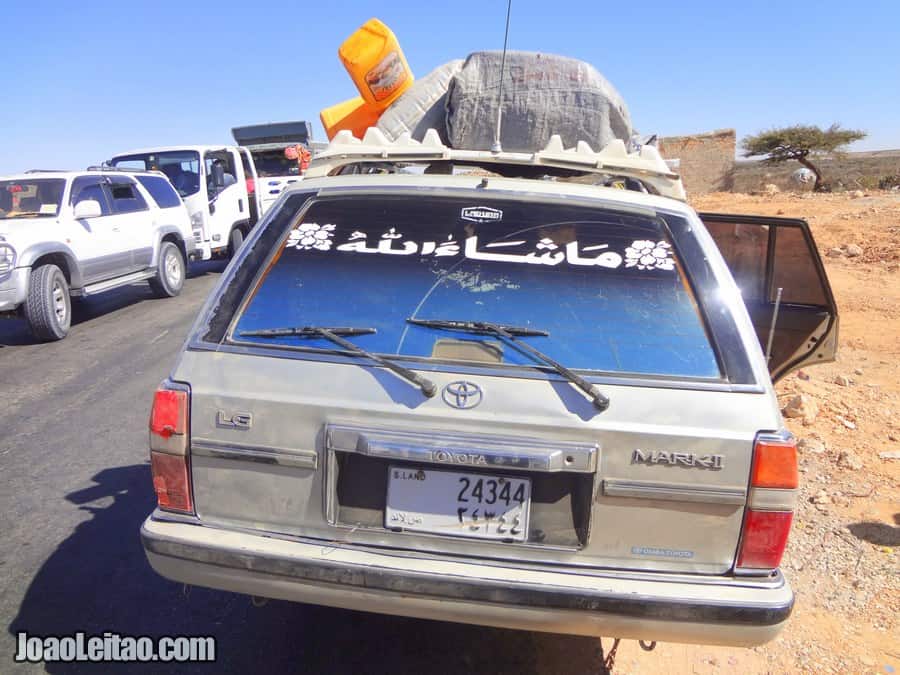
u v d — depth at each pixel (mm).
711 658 2980
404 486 2244
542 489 2221
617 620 2125
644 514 2174
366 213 2680
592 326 2344
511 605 2143
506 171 3703
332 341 2344
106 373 7211
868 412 6062
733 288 2416
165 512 2383
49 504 4242
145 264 11062
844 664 2934
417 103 4465
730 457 2139
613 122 4137
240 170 15094
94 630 3080
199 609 3246
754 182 43375
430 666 2900
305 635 3078
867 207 19547
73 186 9734
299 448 2256
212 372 2332
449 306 2414
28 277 8391
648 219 2617
